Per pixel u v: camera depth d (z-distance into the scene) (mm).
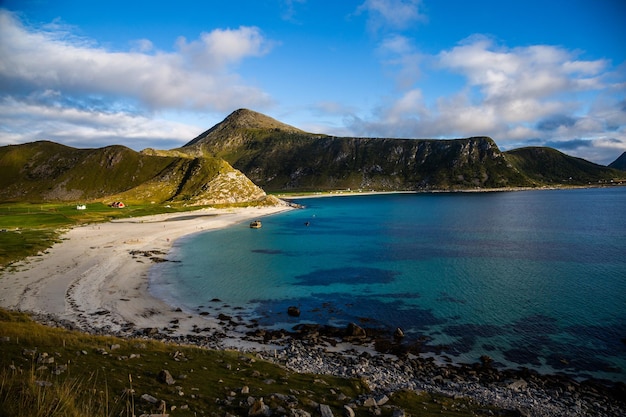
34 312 43781
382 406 20922
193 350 29875
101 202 193500
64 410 12312
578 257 78625
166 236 107875
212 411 17047
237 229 127938
